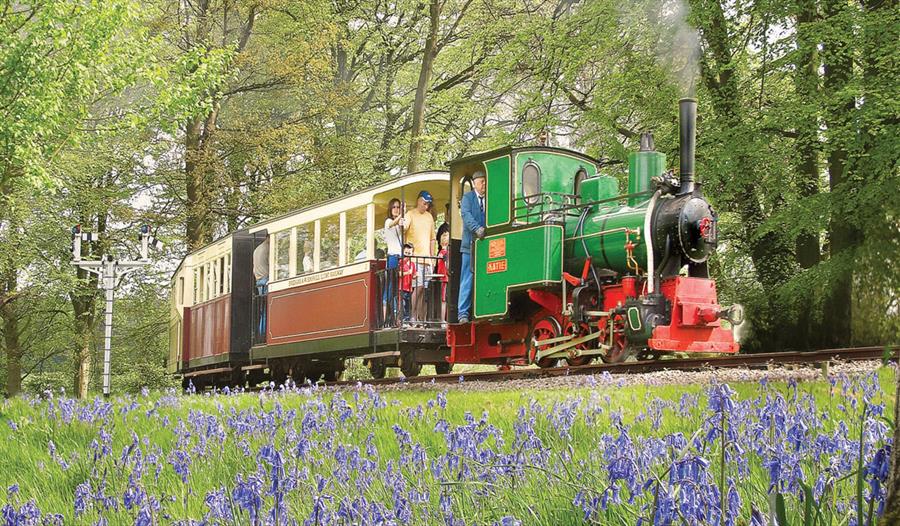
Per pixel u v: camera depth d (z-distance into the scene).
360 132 36.66
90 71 19.33
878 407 4.82
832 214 19.78
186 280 26.12
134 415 11.01
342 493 5.50
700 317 13.88
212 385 25.55
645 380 11.92
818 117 20.11
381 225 18.17
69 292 31.67
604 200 14.91
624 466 3.93
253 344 21.88
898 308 19.23
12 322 34.34
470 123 37.56
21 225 29.81
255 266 22.14
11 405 13.68
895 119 19.77
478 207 16.25
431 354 18.03
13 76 17.81
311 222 19.80
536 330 15.87
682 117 14.50
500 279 15.75
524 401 9.82
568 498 4.75
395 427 6.61
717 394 4.12
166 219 32.16
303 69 31.91
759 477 4.91
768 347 21.53
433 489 5.25
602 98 23.92
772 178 20.92
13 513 4.97
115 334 36.06
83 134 20.30
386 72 37.50
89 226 32.03
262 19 34.75
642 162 14.93
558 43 24.45
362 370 33.47
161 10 30.55
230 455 7.44
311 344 19.47
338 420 8.64
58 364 41.84
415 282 17.22
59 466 7.88
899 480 3.45
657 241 14.06
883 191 18.89
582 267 15.10
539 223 15.09
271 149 31.69
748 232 22.67
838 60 19.91
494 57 27.38
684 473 3.45
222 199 32.97
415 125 31.34
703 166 21.36
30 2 18.55
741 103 22.20
